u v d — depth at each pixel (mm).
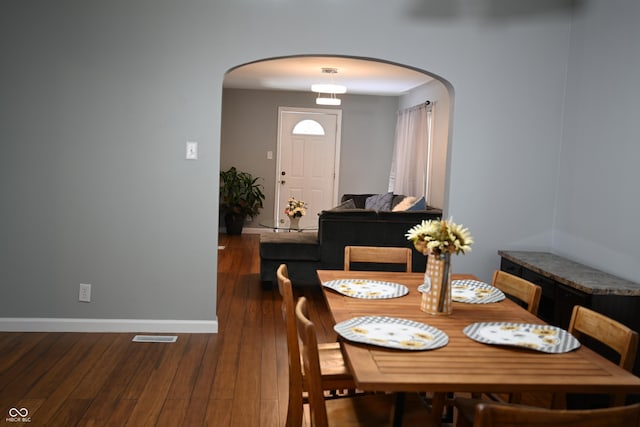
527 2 4105
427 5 4070
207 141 4031
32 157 3957
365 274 3105
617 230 3510
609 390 1729
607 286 3158
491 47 4117
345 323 2195
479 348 2010
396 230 5582
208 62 3988
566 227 4094
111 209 4031
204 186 4059
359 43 4047
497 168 4195
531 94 4164
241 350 3840
